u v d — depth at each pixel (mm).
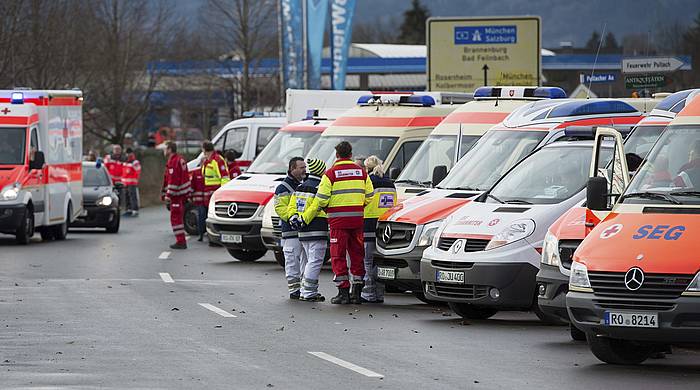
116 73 101188
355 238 35594
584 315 23594
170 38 119750
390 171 42406
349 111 46406
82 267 46188
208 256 52250
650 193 24812
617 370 23797
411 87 154750
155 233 68500
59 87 84250
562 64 129875
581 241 26953
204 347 26312
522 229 30438
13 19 74500
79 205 65375
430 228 34125
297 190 36000
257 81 117750
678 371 23734
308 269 36062
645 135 30594
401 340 27766
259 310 33469
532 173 32469
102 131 108562
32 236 64250
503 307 30688
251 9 115500
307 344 26938
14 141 58125
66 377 22438
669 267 22781
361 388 21516
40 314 31922
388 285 36125
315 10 88688
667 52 104812
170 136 146000
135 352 25531
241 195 49062
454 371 23422
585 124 35625
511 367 24016
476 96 42625
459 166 36656
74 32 87875
